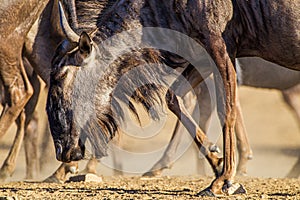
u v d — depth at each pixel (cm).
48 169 5247
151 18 3928
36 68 4641
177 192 3997
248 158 5072
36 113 5028
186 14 3853
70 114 3897
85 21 4009
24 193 3953
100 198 3744
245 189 3953
